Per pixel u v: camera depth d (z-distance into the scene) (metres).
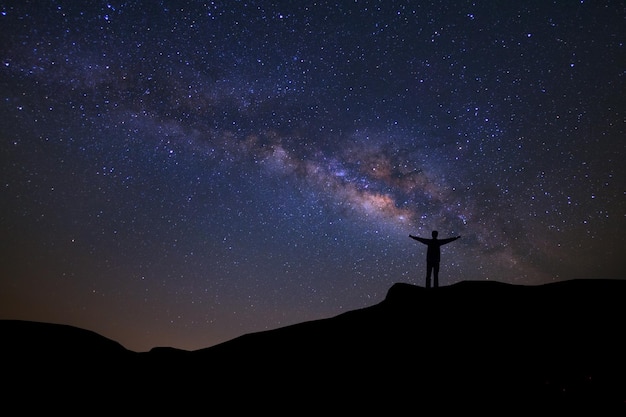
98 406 9.13
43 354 10.48
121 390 9.73
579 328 9.55
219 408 8.91
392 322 11.30
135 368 10.77
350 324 11.71
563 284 11.59
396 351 9.97
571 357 8.67
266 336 11.91
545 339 9.38
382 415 7.94
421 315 11.33
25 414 8.69
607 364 8.30
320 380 9.41
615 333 9.21
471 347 9.54
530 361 8.75
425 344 10.00
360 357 10.02
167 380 10.15
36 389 9.37
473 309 11.04
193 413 8.82
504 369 8.62
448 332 10.28
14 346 10.54
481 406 7.70
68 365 10.33
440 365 9.14
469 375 8.62
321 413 8.30
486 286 12.20
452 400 8.00
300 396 8.95
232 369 10.38
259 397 9.12
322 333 11.48
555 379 8.07
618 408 7.14
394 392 8.54
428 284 12.76
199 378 10.15
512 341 9.49
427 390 8.41
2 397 8.98
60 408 8.96
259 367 10.30
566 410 7.24
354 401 8.50
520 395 7.80
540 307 10.60
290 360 10.40
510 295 11.43
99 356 11.00
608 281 11.46
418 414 7.79
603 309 10.12
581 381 7.91
